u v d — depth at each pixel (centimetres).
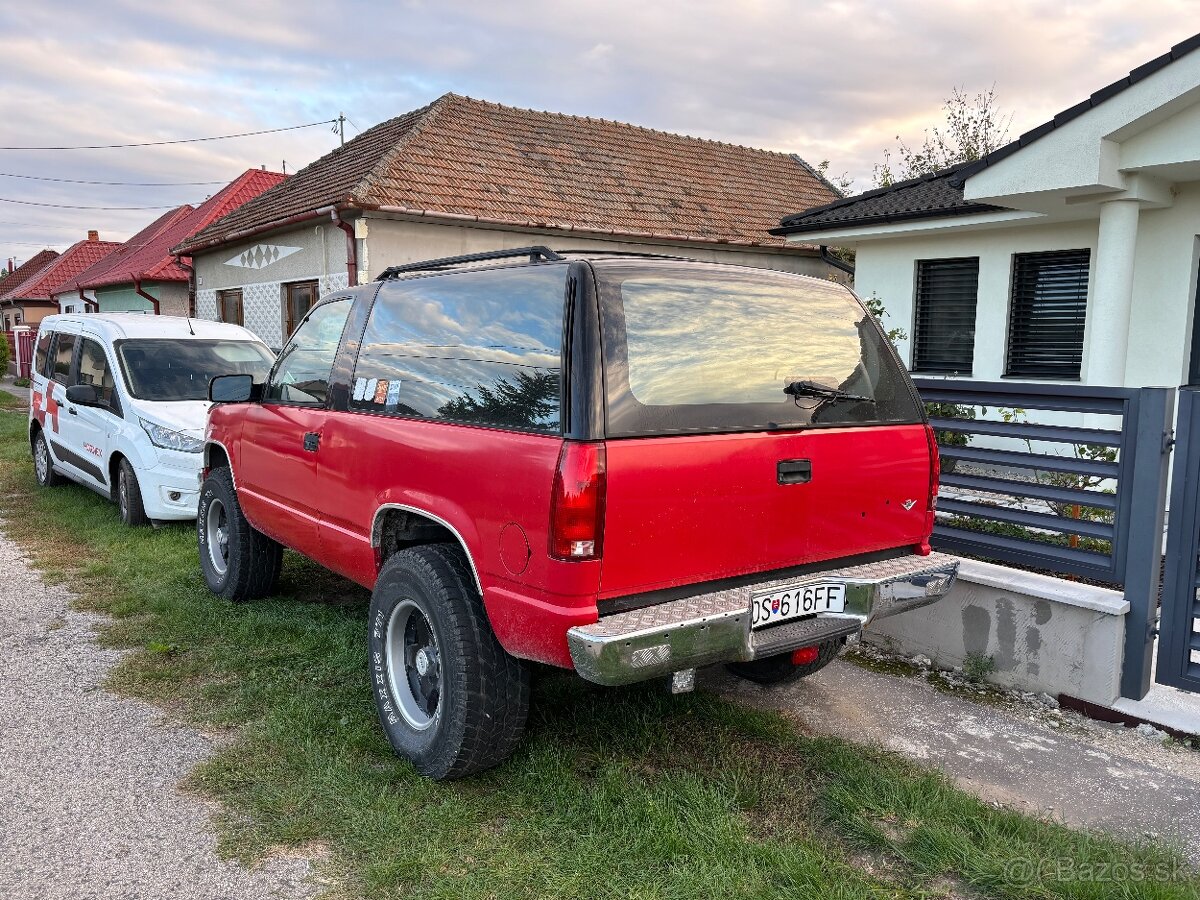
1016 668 430
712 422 304
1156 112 723
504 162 1449
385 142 1467
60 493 903
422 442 337
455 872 278
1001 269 1040
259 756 351
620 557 279
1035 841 296
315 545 431
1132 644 398
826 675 450
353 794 321
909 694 427
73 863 284
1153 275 875
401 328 379
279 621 504
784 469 318
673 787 326
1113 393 406
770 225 1606
